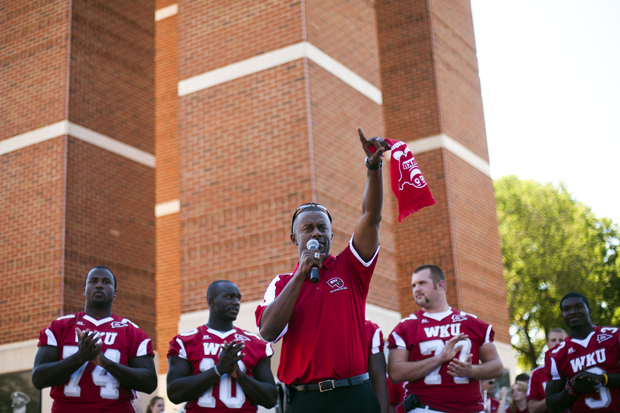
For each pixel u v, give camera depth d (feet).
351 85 36.24
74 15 38.40
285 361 11.60
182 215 34.73
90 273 17.33
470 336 17.25
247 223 32.78
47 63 38.14
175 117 56.65
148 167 41.55
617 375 17.54
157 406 28.48
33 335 34.24
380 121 38.06
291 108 32.86
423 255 43.83
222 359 15.90
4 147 38.37
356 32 37.86
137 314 38.78
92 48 39.29
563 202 97.96
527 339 98.32
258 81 34.14
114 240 38.06
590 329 18.65
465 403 16.48
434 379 16.63
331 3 36.22
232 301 17.56
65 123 36.52
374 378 13.20
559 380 18.69
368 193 11.53
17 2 40.06
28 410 33.04
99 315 17.17
